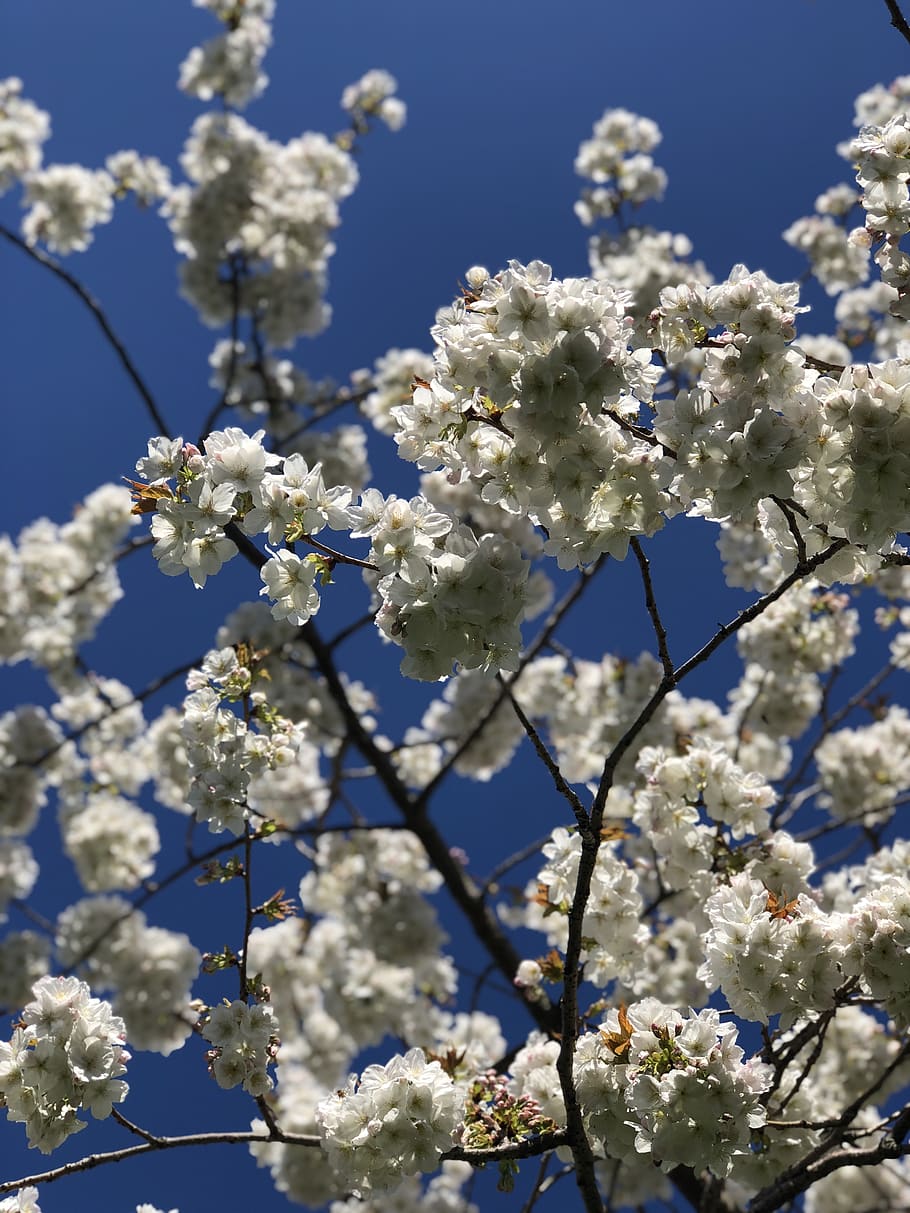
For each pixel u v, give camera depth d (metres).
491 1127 4.05
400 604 3.02
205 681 4.29
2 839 10.78
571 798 3.48
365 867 9.82
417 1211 8.38
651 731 7.81
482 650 3.02
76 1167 3.67
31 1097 3.59
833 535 3.24
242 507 3.11
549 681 9.85
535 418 2.91
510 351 2.89
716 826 4.92
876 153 3.68
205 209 10.77
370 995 9.18
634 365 2.98
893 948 3.67
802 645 7.18
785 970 3.70
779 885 4.63
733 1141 3.36
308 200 10.95
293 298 10.89
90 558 10.43
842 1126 4.17
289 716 9.16
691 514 3.22
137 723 10.56
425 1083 3.58
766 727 8.42
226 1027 3.93
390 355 9.73
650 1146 3.42
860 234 3.79
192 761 4.15
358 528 3.02
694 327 3.22
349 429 10.48
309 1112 8.60
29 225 10.64
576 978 3.72
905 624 8.00
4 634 10.25
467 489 8.88
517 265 2.97
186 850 7.59
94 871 9.60
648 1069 3.45
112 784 10.00
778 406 3.11
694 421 3.03
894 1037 6.66
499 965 7.92
